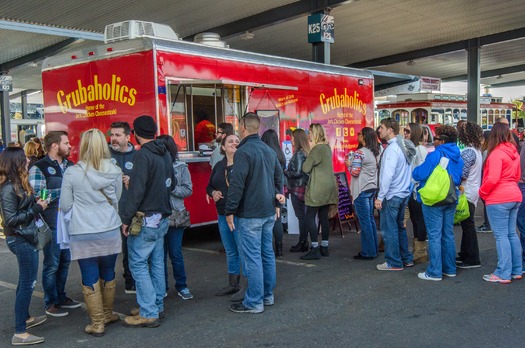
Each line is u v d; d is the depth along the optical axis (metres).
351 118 10.01
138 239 4.35
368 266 6.34
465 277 5.71
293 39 18.86
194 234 8.84
